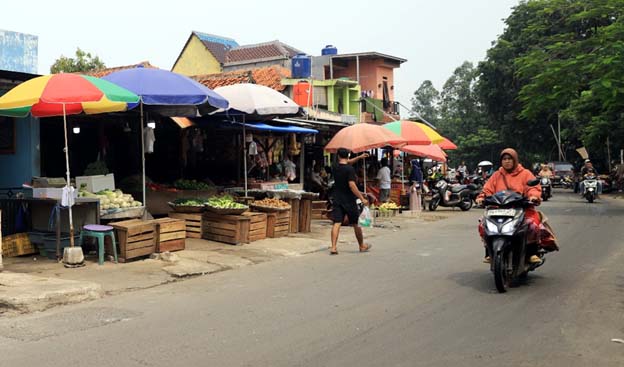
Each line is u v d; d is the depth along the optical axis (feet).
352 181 38.40
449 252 39.06
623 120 96.43
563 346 18.47
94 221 34.73
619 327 20.58
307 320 21.67
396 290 26.94
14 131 39.70
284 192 47.85
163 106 41.55
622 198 98.07
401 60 127.65
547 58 69.15
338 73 125.29
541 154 175.22
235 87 47.39
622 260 34.35
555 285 27.78
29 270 30.55
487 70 143.23
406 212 69.87
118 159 47.96
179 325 21.03
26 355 17.71
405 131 64.13
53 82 30.63
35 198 33.94
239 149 56.80
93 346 18.58
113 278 29.04
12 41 50.47
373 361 17.11
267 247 39.34
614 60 59.67
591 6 67.77
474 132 234.58
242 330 20.36
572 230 49.75
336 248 38.63
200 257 34.63
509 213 26.45
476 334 19.85
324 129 67.97
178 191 46.34
